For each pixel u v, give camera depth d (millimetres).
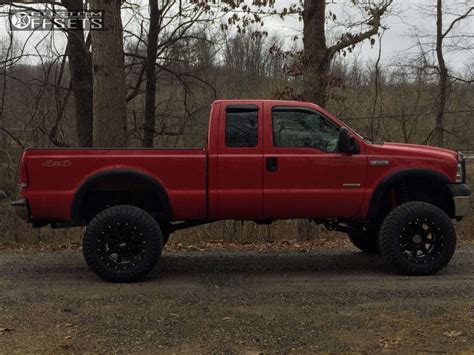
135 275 6359
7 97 15930
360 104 18125
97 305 5395
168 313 5105
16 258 8188
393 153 6688
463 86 18719
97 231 6312
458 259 7797
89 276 6801
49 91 15766
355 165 6613
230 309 5234
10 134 15109
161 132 15078
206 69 16719
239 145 6531
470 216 10688
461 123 19484
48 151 6328
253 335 4512
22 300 5605
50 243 10031
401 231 6629
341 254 8422
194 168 6469
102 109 9688
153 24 14812
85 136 15039
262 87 18578
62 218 6352
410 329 4633
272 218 6707
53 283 6402
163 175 6445
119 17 9844
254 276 6785
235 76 18922
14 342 4352
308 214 6668
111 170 6344
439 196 7125
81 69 14922
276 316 5008
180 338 4449
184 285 6266
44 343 4332
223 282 6430
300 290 5977
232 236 10148
